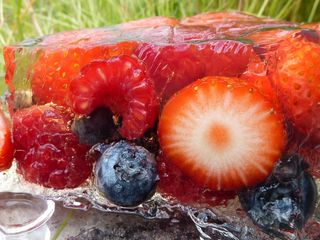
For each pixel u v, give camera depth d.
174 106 0.12
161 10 0.26
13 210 0.13
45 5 0.30
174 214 0.13
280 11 0.27
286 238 0.12
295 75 0.12
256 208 0.12
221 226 0.13
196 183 0.12
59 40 0.14
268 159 0.12
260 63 0.12
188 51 0.12
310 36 0.13
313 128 0.12
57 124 0.13
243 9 0.26
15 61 0.14
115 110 0.12
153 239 0.13
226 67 0.12
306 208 0.12
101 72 0.12
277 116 0.12
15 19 0.27
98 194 0.13
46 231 0.13
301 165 0.12
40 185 0.13
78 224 0.13
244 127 0.12
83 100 0.12
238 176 0.12
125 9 0.26
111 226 0.13
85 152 0.13
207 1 0.27
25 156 0.13
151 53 0.12
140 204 0.13
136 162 0.12
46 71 0.13
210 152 0.12
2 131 0.13
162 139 0.12
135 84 0.12
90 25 0.26
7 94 0.15
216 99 0.12
